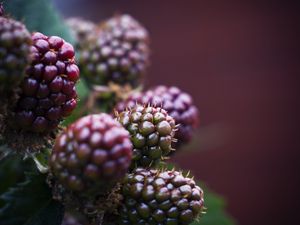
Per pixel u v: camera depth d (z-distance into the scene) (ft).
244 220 1.44
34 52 0.52
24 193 0.56
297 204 1.44
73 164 0.48
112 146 0.48
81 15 1.32
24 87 0.52
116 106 0.68
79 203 0.53
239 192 1.44
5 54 0.47
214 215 0.80
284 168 1.44
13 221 0.56
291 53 1.46
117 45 0.77
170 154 0.68
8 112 0.53
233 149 1.45
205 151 1.44
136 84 0.79
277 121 1.45
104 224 0.55
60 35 0.75
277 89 1.46
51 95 0.53
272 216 1.44
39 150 0.56
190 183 0.55
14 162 0.64
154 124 0.57
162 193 0.54
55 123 0.55
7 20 0.48
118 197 0.54
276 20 1.46
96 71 0.76
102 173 0.48
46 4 0.74
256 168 1.45
